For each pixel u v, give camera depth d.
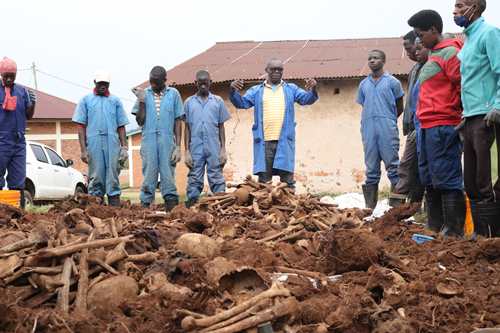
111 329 3.86
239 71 22.69
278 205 8.24
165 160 11.28
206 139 11.57
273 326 4.02
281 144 11.34
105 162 11.38
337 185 22.31
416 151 9.18
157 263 4.80
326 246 5.54
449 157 7.84
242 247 5.52
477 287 5.19
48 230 5.14
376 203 11.54
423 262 6.02
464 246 6.34
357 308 4.22
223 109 11.76
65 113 35.56
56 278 4.35
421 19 7.95
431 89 7.92
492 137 7.10
